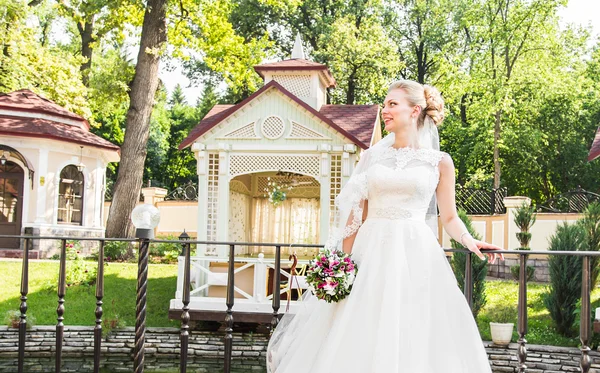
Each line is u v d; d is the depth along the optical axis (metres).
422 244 3.31
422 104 3.52
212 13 18.28
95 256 15.99
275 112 11.35
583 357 3.30
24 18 20.47
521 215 11.59
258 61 18.98
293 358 3.34
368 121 12.41
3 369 9.12
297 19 28.73
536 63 23.88
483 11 23.20
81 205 18.53
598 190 28.67
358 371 3.04
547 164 28.47
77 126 19.19
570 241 10.44
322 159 11.18
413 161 3.44
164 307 11.72
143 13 18.66
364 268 3.28
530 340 10.06
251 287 11.36
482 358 3.18
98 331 3.92
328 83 14.09
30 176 17.14
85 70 23.55
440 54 25.95
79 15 17.88
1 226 17.12
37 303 11.52
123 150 16.75
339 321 3.18
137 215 3.81
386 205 3.39
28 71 21.14
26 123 17.36
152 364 9.70
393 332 3.03
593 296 11.50
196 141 11.52
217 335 10.44
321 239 11.18
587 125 28.83
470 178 28.62
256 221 13.23
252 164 11.43
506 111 23.36
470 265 3.49
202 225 11.42
